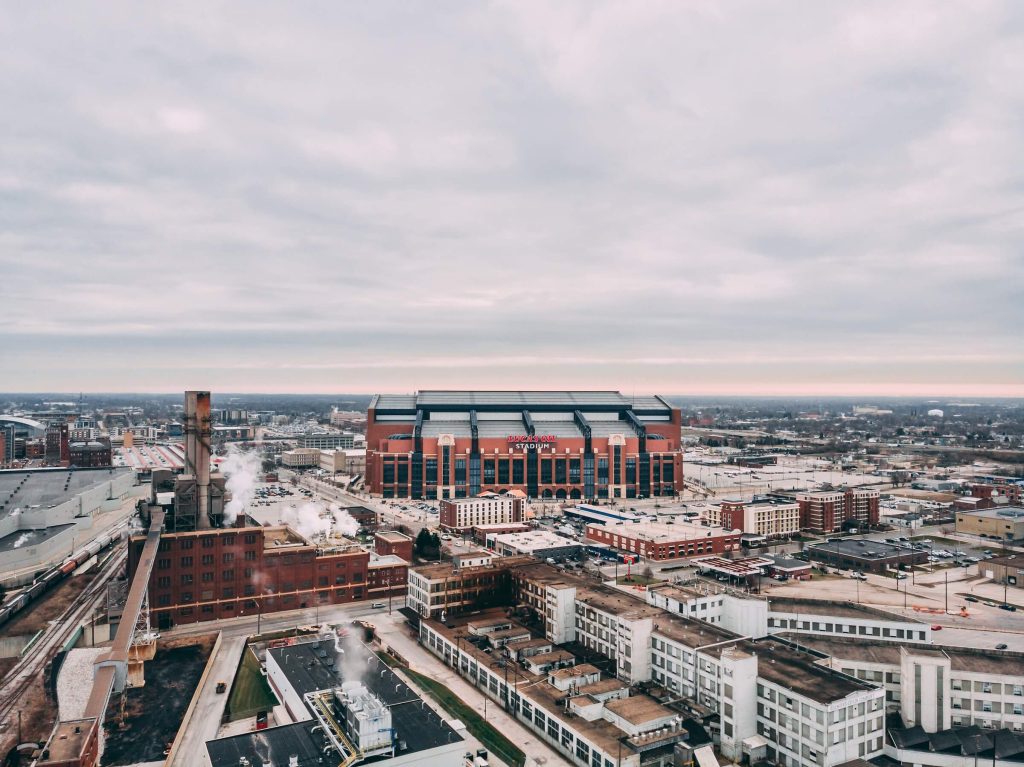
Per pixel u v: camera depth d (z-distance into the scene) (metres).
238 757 88.31
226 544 168.88
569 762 104.44
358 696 96.38
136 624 142.88
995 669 111.38
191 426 175.00
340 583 182.62
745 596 145.38
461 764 92.75
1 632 150.62
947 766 100.75
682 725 108.44
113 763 101.19
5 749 103.81
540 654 135.25
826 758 95.50
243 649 148.50
